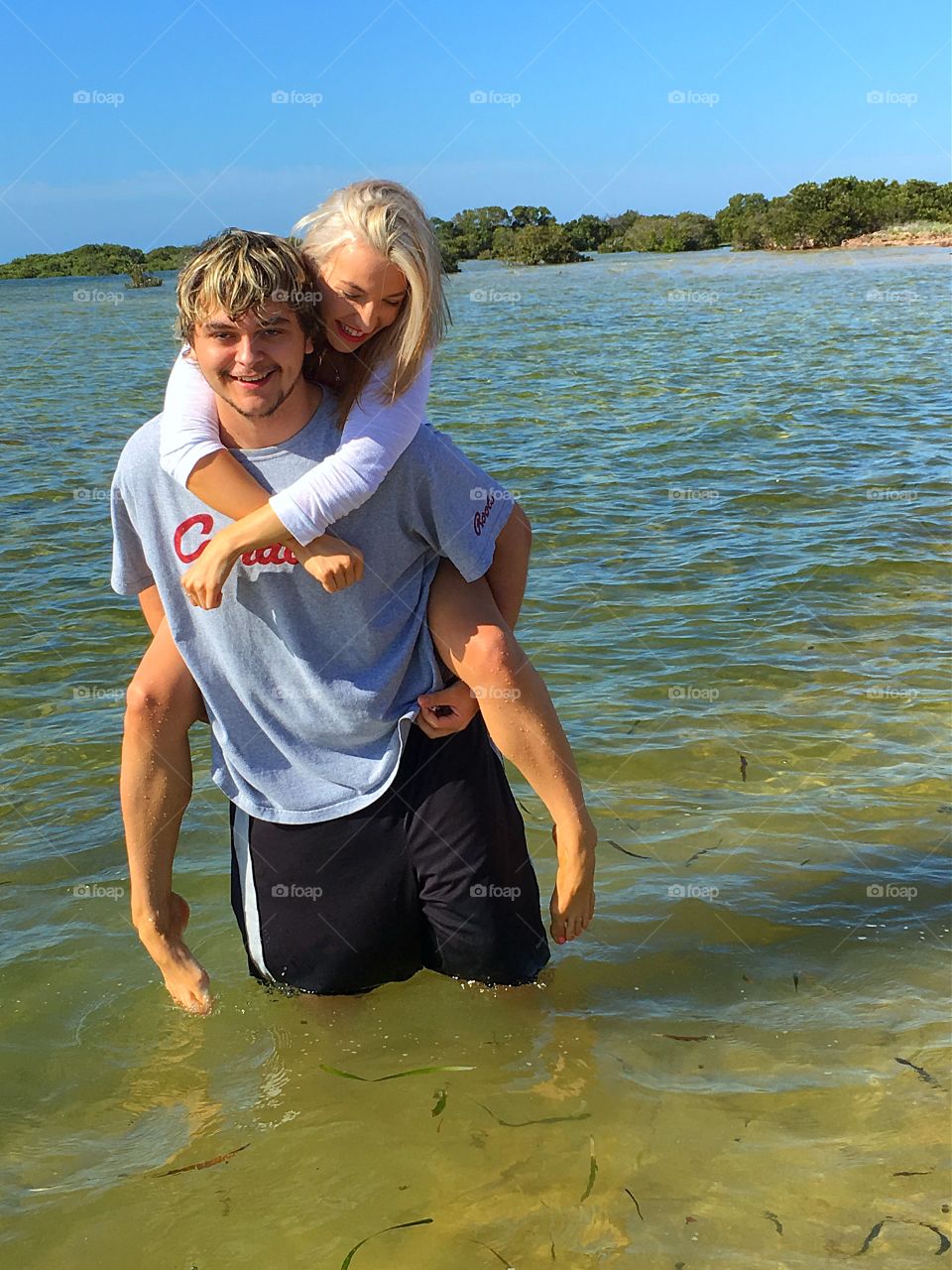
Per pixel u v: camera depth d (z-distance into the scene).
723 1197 2.48
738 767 4.54
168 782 2.98
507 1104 2.81
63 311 38.47
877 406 13.30
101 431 13.35
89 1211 2.51
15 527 8.80
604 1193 2.50
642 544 7.76
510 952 3.06
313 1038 3.11
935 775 4.42
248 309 2.55
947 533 7.77
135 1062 3.04
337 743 2.92
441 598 2.92
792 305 28.52
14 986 3.36
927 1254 2.30
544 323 26.75
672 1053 2.98
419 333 2.71
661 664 5.59
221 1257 2.38
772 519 8.31
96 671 5.79
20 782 4.61
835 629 6.02
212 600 2.64
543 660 5.66
